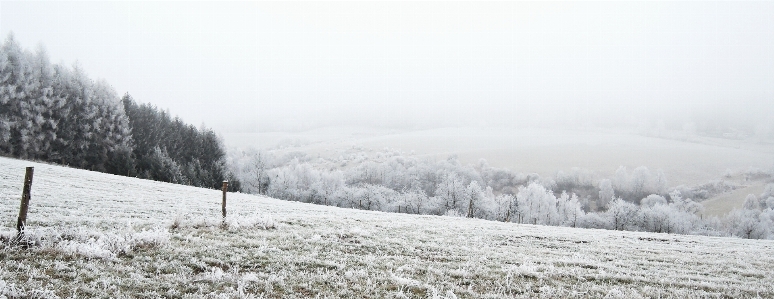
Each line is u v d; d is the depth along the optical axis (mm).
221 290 7504
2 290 6312
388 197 110625
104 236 9680
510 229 23266
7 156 55531
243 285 7695
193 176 83438
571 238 20406
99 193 24297
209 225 13836
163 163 76000
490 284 9508
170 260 9172
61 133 64375
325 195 109562
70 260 8305
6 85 59344
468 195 92688
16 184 23156
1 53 60375
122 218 15094
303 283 8336
